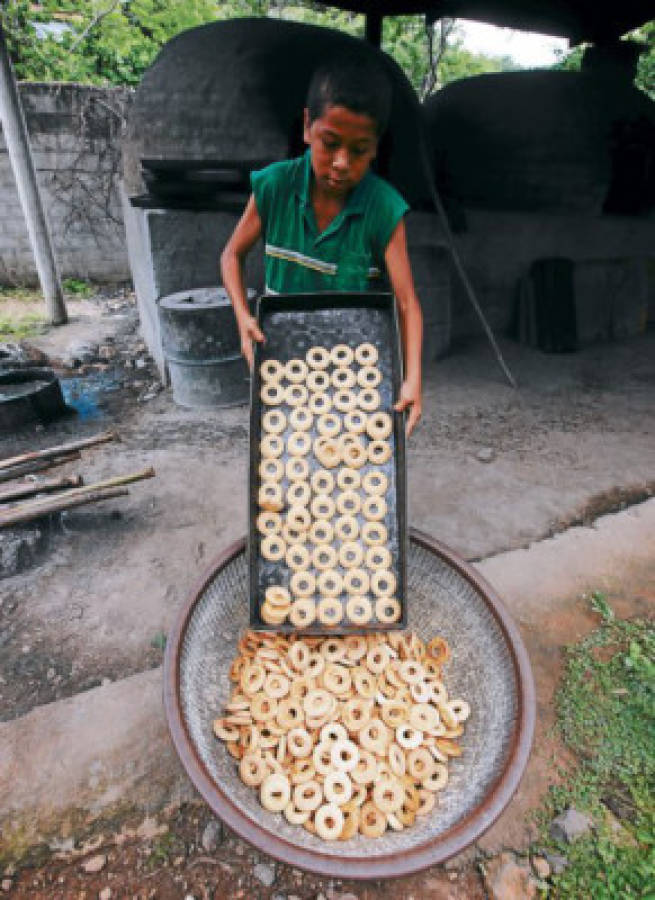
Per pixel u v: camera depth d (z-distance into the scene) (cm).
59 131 818
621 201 629
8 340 632
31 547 290
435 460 397
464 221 549
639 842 178
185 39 483
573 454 407
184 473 377
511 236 601
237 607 186
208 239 475
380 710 174
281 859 117
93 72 1090
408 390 188
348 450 189
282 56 473
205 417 459
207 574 172
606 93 620
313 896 167
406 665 181
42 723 209
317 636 186
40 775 193
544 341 612
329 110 153
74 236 880
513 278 626
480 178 610
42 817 182
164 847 176
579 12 662
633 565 295
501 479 374
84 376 554
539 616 262
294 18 1298
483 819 126
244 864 173
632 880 169
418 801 152
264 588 176
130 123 499
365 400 194
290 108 477
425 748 163
